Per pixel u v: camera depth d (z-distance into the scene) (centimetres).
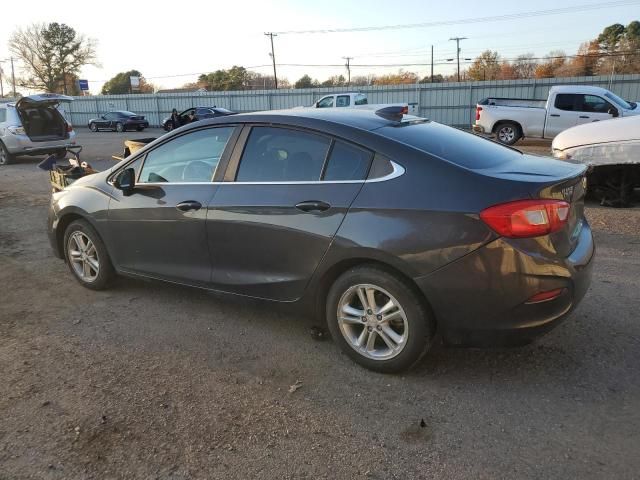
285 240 349
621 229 662
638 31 7262
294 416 295
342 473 251
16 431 284
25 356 366
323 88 3509
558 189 302
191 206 391
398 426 285
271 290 366
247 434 280
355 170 332
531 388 316
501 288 290
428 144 335
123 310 444
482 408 298
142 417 295
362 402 307
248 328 407
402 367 325
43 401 311
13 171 1403
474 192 295
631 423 281
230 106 3872
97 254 472
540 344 368
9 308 453
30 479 250
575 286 308
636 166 753
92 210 458
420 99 3125
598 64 6931
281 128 367
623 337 374
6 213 841
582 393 310
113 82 8831
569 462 254
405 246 304
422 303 311
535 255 289
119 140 2491
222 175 384
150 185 423
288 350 371
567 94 1714
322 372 341
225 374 340
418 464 255
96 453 266
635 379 322
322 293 352
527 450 263
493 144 388
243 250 371
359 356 339
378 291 324
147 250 430
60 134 1598
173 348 377
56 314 438
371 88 3275
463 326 303
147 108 4172
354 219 321
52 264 573
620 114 1638
